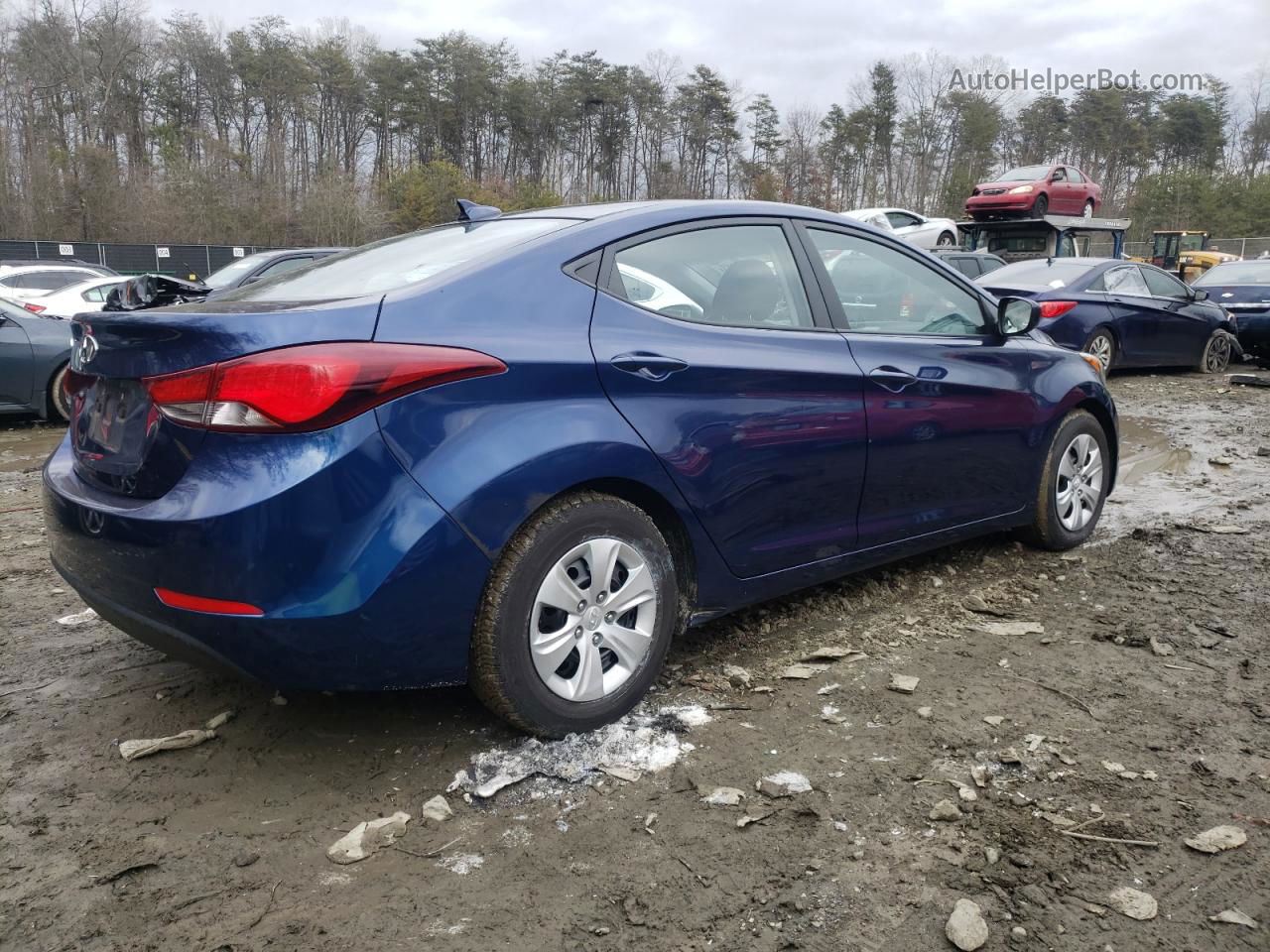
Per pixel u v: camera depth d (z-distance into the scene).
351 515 2.38
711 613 3.24
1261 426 8.89
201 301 2.96
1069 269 11.90
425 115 73.19
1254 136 80.31
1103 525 5.35
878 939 2.05
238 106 69.88
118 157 50.62
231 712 3.10
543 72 74.38
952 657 3.51
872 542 3.70
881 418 3.58
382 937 2.06
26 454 7.93
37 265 14.79
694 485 3.00
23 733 2.98
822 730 2.95
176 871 2.29
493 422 2.57
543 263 2.86
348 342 2.42
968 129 65.50
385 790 2.63
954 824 2.45
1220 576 4.41
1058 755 2.79
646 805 2.55
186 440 2.41
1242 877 2.24
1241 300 14.70
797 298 3.47
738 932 2.07
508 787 2.63
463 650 2.60
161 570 2.43
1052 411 4.46
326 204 49.56
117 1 60.69
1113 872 2.26
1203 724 2.98
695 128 73.75
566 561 2.73
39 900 2.18
